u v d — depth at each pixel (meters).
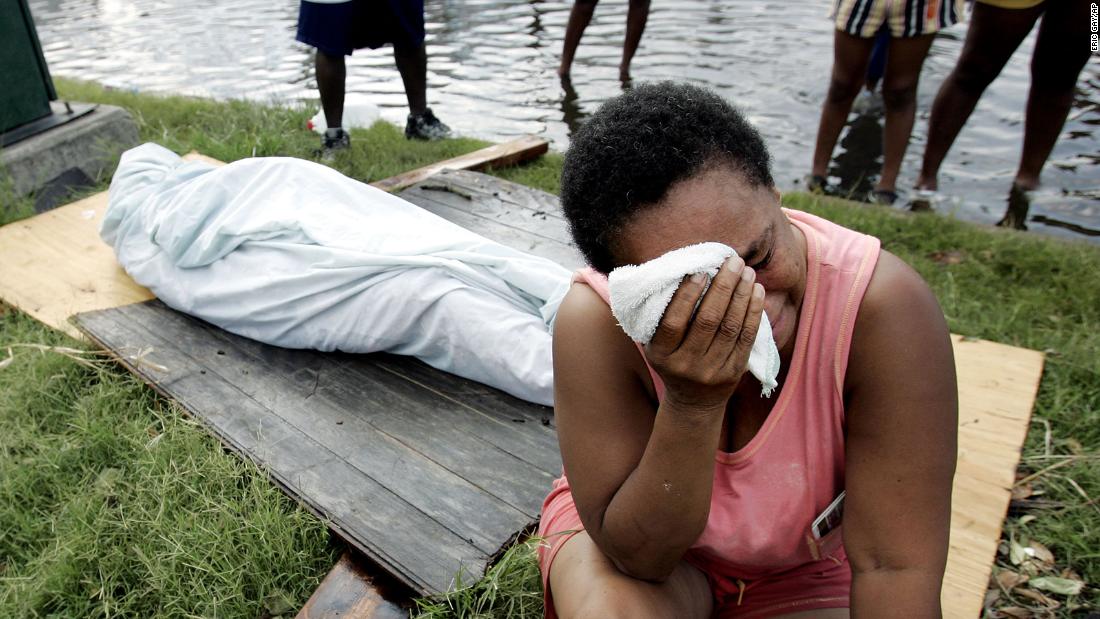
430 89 6.54
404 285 2.83
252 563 2.20
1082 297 3.49
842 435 1.41
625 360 1.46
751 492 1.47
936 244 3.98
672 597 1.53
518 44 7.50
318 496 2.40
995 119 5.68
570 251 3.69
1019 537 2.34
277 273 3.06
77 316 3.37
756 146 1.23
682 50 7.07
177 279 3.31
